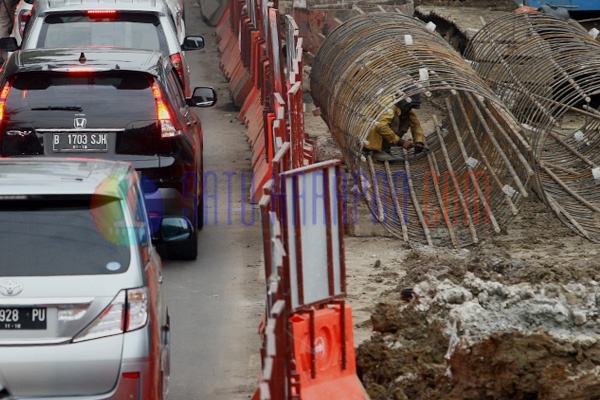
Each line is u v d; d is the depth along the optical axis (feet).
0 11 162.40
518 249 86.94
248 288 78.95
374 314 63.31
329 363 55.31
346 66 97.96
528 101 100.58
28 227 49.34
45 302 47.78
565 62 102.68
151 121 79.51
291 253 52.60
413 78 91.50
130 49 86.22
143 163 79.20
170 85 84.02
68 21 108.27
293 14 144.77
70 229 49.52
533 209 98.37
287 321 49.03
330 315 55.31
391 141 101.91
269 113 95.66
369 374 59.62
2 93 79.25
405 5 147.54
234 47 153.99
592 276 74.23
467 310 59.41
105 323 48.24
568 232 92.27
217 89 151.12
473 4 161.48
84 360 47.80
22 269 48.34
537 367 54.54
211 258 85.51
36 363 47.50
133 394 48.42
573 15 144.05
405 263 83.61
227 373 64.03
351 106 93.15
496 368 55.16
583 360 54.75
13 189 49.21
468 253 86.28
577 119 132.67
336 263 55.67
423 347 59.72
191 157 81.76
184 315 73.31
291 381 49.47
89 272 48.70
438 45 98.73
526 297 61.72
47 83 79.30
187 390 61.41
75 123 78.69
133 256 49.73
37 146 78.54
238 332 70.54
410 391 57.47
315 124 131.44
